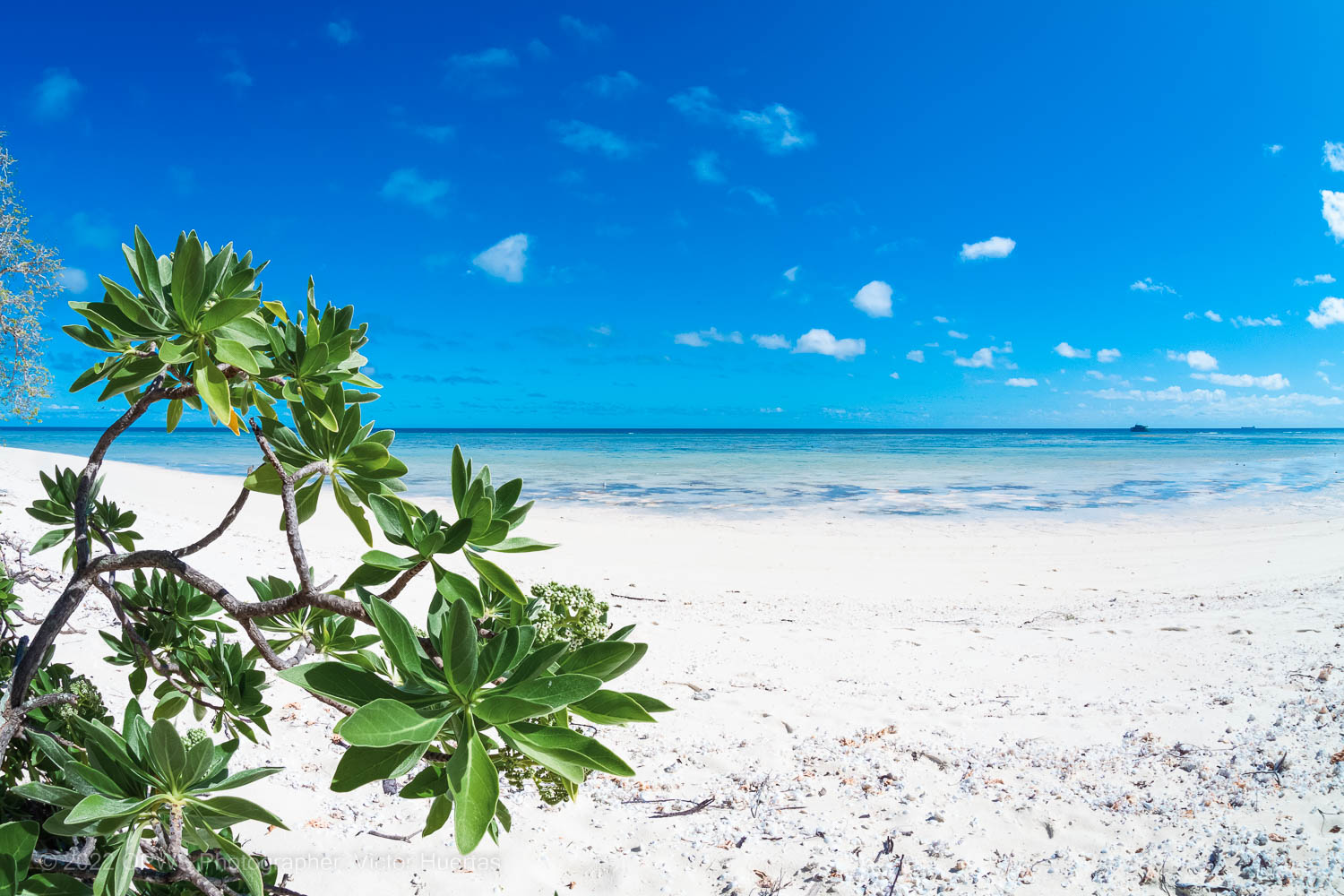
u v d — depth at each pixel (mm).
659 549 16516
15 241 11047
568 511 23406
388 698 956
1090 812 3791
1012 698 6230
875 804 4137
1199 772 4059
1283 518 22156
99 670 4965
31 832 1139
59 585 6410
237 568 9453
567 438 155375
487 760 938
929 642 8617
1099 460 56875
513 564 13727
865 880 3371
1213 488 31781
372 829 3783
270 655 1327
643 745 5203
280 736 4746
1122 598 11875
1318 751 4035
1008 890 3207
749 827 3938
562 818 4055
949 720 5602
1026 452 75375
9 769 1640
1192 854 3281
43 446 82250
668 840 3811
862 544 17766
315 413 1340
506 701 936
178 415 1484
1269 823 3406
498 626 1442
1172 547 17266
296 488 1331
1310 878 2965
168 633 1781
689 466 48250
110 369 1214
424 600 9078
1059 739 4941
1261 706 5082
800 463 51844
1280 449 83438
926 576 14094
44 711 1662
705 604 11289
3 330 11062
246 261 1322
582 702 1083
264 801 3922
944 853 3547
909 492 30250
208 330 1180
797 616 10609
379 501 1264
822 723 5652
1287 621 8305
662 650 8117
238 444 84062
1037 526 20797
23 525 8445
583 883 3420
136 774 1046
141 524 11500
